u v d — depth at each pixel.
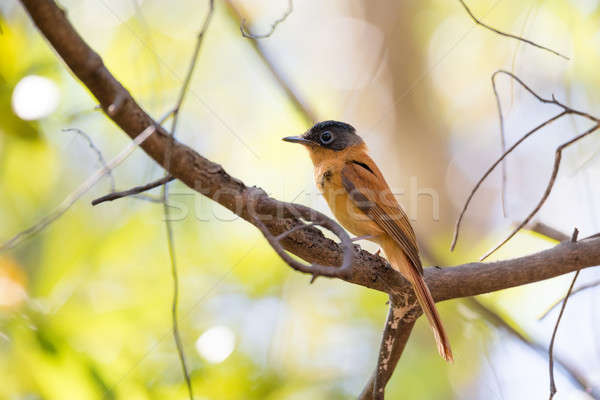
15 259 11.65
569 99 11.65
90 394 9.08
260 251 12.38
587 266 7.66
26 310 9.57
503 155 6.95
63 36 5.44
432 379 11.89
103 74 5.69
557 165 6.56
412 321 8.29
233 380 10.57
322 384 11.48
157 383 10.27
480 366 11.74
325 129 10.76
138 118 5.90
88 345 9.94
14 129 9.99
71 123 11.52
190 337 11.25
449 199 15.19
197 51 5.79
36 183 12.10
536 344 10.87
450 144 15.61
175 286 5.89
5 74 9.92
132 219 12.20
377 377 8.52
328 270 5.29
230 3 13.65
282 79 13.72
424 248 13.34
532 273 7.82
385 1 16.36
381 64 16.28
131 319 11.07
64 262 11.63
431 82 15.80
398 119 15.91
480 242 13.68
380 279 7.93
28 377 9.61
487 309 11.39
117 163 5.85
